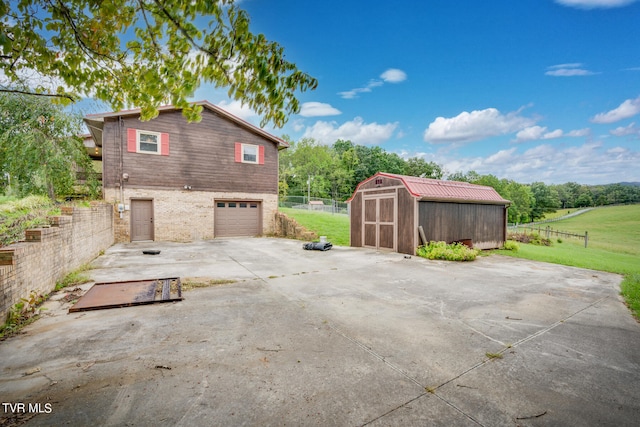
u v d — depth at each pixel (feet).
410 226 32.37
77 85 8.89
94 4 6.95
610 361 9.35
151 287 17.10
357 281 20.01
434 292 17.51
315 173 185.37
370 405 6.85
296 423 6.17
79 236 22.36
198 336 10.63
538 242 54.03
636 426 6.31
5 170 38.34
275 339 10.52
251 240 45.62
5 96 37.37
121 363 8.59
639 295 16.85
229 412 6.48
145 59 8.34
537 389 7.70
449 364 8.94
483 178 203.92
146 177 42.83
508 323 12.60
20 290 12.46
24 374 7.89
